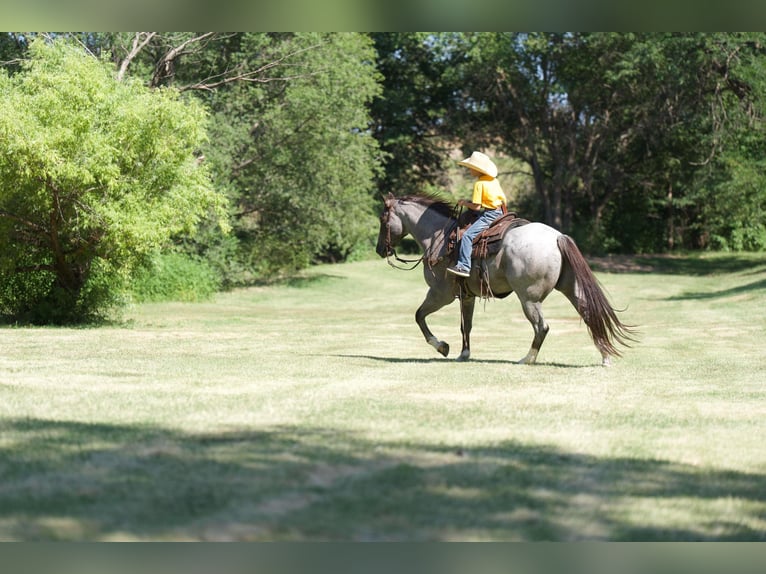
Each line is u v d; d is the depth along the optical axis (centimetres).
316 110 3694
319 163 3809
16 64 3181
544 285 1170
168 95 2039
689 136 5278
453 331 2192
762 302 2825
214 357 1344
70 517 449
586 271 1153
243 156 3781
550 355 1488
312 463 564
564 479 541
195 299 3359
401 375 1080
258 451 596
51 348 1462
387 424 718
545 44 5022
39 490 492
